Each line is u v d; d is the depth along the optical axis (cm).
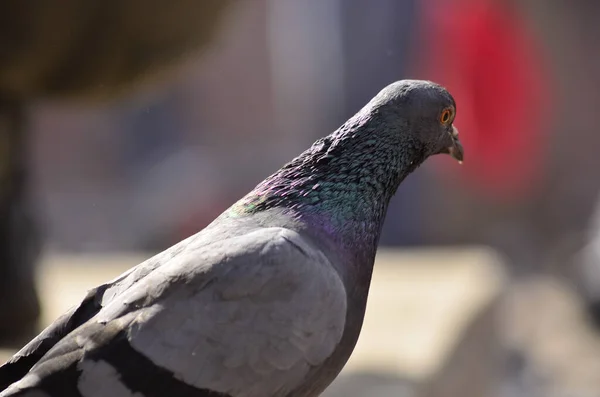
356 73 2048
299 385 411
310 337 404
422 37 1791
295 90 2345
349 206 449
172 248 430
